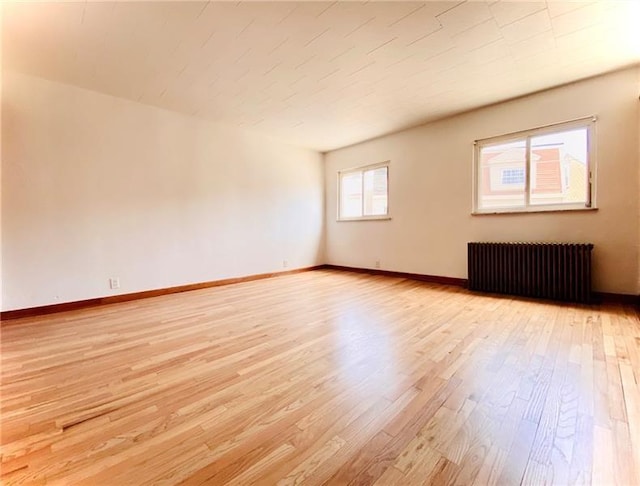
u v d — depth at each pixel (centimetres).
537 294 336
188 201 417
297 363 187
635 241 293
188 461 108
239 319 279
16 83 291
